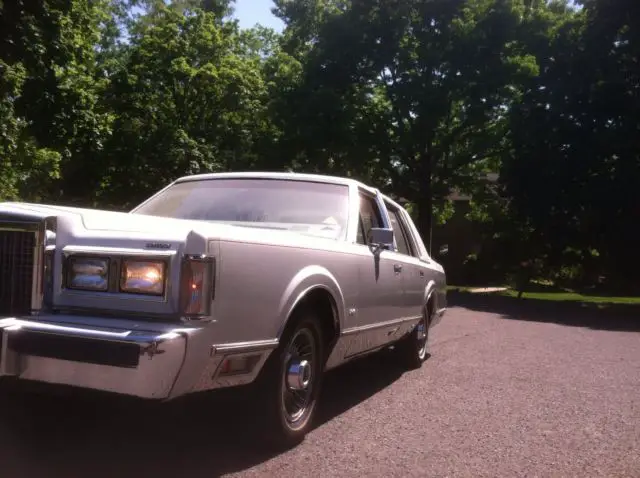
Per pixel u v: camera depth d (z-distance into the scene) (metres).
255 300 3.74
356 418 5.21
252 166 27.16
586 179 21.31
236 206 5.44
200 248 3.42
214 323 3.43
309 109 25.06
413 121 26.66
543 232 22.69
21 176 16.09
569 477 4.07
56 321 3.47
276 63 29.12
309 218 5.29
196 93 26.12
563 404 5.93
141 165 24.33
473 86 24.91
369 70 26.23
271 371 4.02
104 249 3.57
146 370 3.19
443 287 8.39
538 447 4.64
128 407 4.92
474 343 9.82
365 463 4.13
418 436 4.79
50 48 14.97
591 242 22.14
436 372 7.26
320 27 26.78
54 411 4.61
